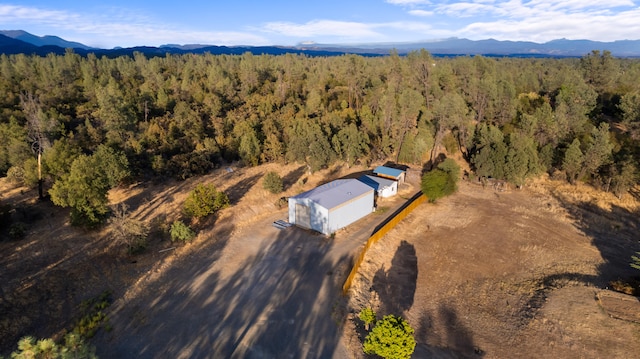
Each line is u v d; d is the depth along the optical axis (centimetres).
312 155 4691
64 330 2081
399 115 5466
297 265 2814
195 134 5325
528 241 3344
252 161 5038
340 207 3381
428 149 5397
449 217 3834
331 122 5562
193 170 4572
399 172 4588
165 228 3212
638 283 2586
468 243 3312
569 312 2264
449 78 7125
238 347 1980
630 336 2038
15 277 2491
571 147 4450
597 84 7494
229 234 3312
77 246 2948
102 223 3253
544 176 4931
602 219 3762
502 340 2127
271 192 4131
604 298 2378
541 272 2855
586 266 2933
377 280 2728
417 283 2725
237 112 6525
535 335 2130
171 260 2855
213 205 3553
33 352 1229
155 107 6625
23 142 4359
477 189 4650
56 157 3772
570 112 5284
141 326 2123
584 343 2028
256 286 2538
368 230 3431
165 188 4203
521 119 5250
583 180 4619
